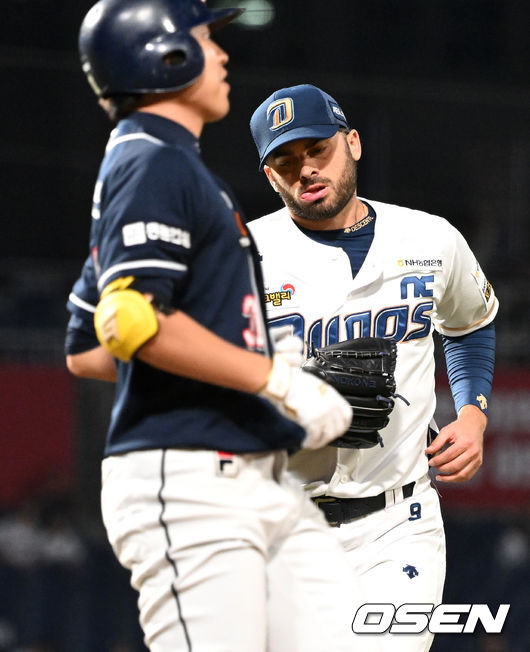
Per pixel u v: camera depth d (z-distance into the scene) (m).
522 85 44.28
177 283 7.37
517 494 33.81
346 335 11.14
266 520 7.60
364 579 10.96
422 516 11.27
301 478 11.02
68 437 33.38
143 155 7.39
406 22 43.56
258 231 11.50
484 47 44.25
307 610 7.86
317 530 8.16
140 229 7.14
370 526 11.06
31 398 33.16
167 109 7.77
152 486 7.42
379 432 11.09
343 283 11.16
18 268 39.91
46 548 32.19
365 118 43.03
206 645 7.29
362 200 11.75
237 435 7.50
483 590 33.50
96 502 34.06
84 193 41.03
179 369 7.18
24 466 32.88
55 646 30.97
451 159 43.62
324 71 42.69
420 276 11.30
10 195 40.22
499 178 43.78
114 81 7.68
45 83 40.44
